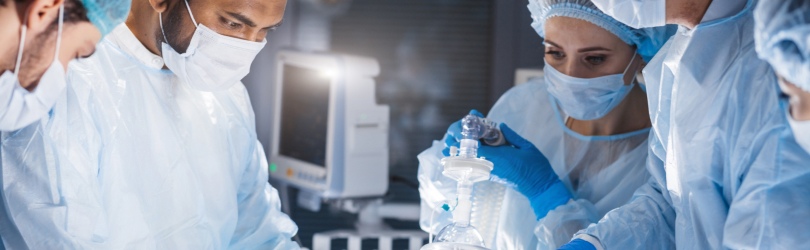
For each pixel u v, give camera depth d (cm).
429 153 156
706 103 104
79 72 118
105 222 114
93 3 93
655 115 117
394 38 339
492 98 335
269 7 122
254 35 126
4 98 91
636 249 118
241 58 127
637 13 104
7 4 88
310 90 258
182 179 128
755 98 97
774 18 79
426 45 340
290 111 268
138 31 128
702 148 105
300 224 328
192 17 122
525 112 167
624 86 142
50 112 110
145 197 123
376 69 251
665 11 103
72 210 108
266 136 330
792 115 89
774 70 91
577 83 139
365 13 338
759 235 95
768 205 95
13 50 90
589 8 132
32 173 107
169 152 127
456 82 340
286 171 265
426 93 338
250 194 149
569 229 135
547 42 142
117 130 121
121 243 119
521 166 143
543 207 144
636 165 148
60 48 95
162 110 129
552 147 160
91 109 118
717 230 106
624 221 120
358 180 246
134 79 127
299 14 336
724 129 102
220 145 137
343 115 243
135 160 123
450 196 151
